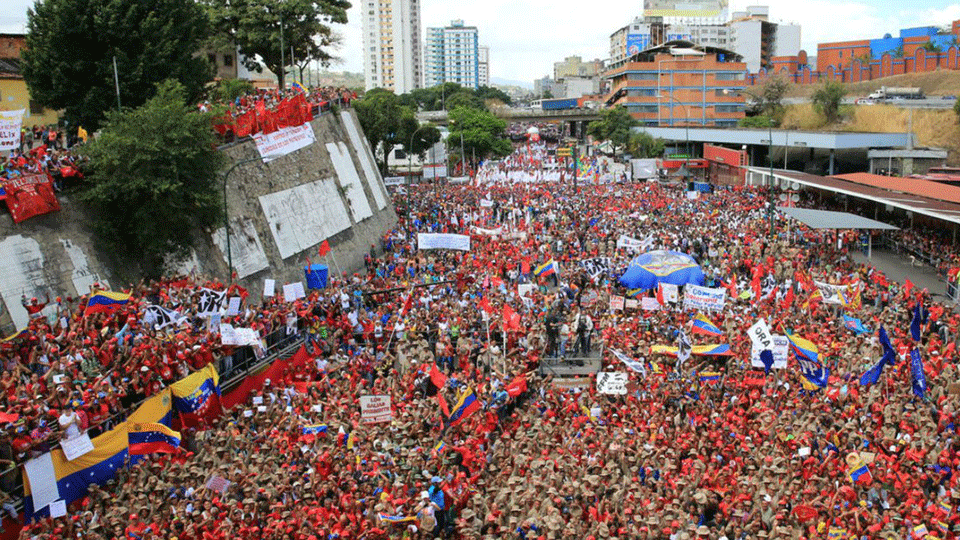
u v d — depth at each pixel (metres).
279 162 50.72
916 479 21.91
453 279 46.72
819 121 130.38
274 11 79.94
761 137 109.94
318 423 26.56
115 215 36.06
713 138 125.56
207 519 20.03
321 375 34.66
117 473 24.25
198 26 53.38
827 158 110.19
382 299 45.06
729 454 24.44
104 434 24.08
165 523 20.50
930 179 82.12
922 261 56.75
